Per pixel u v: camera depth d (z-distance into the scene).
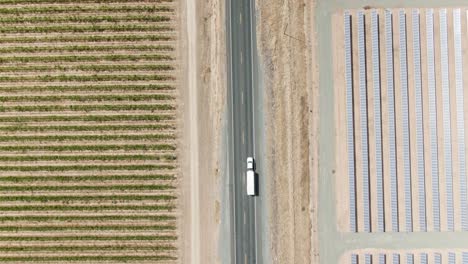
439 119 53.44
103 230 53.97
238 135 53.66
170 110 54.44
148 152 54.31
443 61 53.66
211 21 54.38
